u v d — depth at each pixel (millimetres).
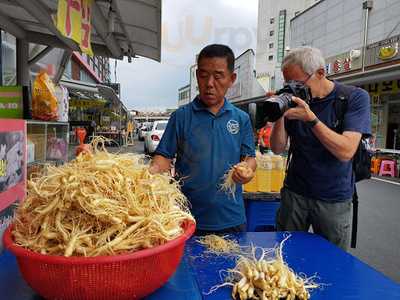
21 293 1049
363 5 12609
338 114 1904
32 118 2709
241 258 1258
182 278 1182
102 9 3596
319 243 1590
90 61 19391
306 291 1110
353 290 1155
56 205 928
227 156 1923
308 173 2002
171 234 988
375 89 11672
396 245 3869
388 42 11070
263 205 2992
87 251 881
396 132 11109
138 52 5172
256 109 1865
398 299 1105
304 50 1880
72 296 875
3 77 5262
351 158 1869
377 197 6363
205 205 1909
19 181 1805
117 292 890
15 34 4219
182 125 1957
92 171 997
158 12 3414
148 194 1034
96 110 17422
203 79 1831
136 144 20719
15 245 910
